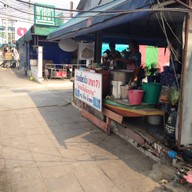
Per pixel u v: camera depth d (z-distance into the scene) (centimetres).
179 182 371
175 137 423
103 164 456
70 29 751
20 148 528
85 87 671
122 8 437
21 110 864
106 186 385
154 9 343
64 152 509
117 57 753
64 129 655
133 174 420
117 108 542
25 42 2119
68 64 1797
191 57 389
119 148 528
